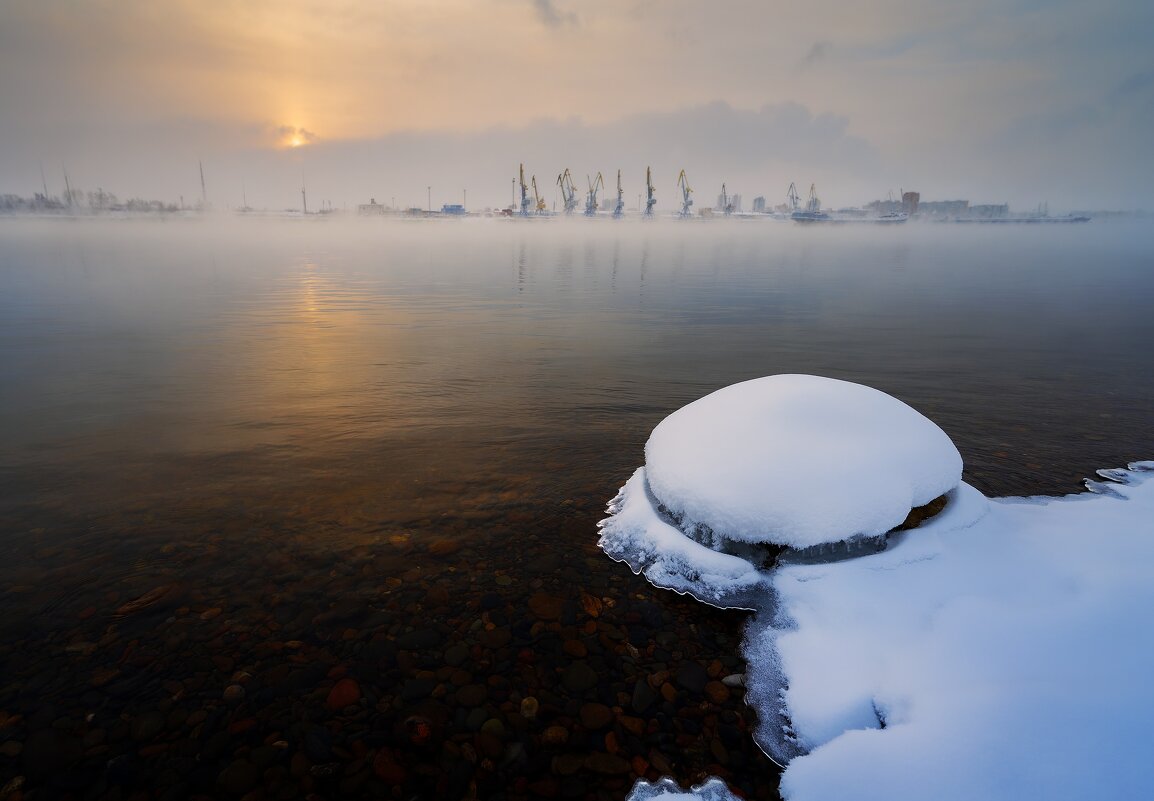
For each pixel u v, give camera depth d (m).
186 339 9.52
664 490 3.54
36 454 4.80
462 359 8.26
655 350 8.95
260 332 10.17
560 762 2.15
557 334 10.20
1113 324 11.45
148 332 10.07
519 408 6.05
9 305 12.96
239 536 3.59
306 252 31.72
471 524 3.75
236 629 2.78
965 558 3.00
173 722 2.27
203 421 5.62
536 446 5.03
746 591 3.00
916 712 2.14
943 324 11.48
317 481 4.35
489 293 16.06
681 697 2.44
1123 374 7.48
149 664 2.55
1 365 7.74
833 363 8.14
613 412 5.94
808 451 3.23
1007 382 7.10
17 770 2.05
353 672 2.54
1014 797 1.75
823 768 2.02
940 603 2.71
